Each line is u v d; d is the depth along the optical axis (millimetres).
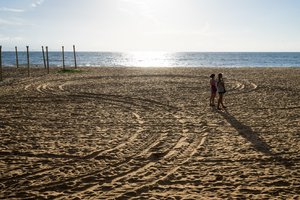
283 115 13258
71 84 24141
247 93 19438
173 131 10922
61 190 6332
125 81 26000
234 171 7195
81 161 8016
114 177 7004
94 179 6879
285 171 7172
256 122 12055
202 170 7297
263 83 23922
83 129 11188
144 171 7332
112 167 7609
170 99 17406
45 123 12062
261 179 6719
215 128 11250
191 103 16234
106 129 11211
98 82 25359
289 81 25234
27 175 7109
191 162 7852
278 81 25203
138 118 12969
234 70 37250
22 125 11766
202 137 10125
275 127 11250
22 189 6375
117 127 11500
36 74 32969
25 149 8945
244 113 13750
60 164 7801
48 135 10406
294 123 11812
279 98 17516
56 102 16719
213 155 8344
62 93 19703
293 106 15211
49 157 8320
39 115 13500
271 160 7910
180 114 13703
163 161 7980
